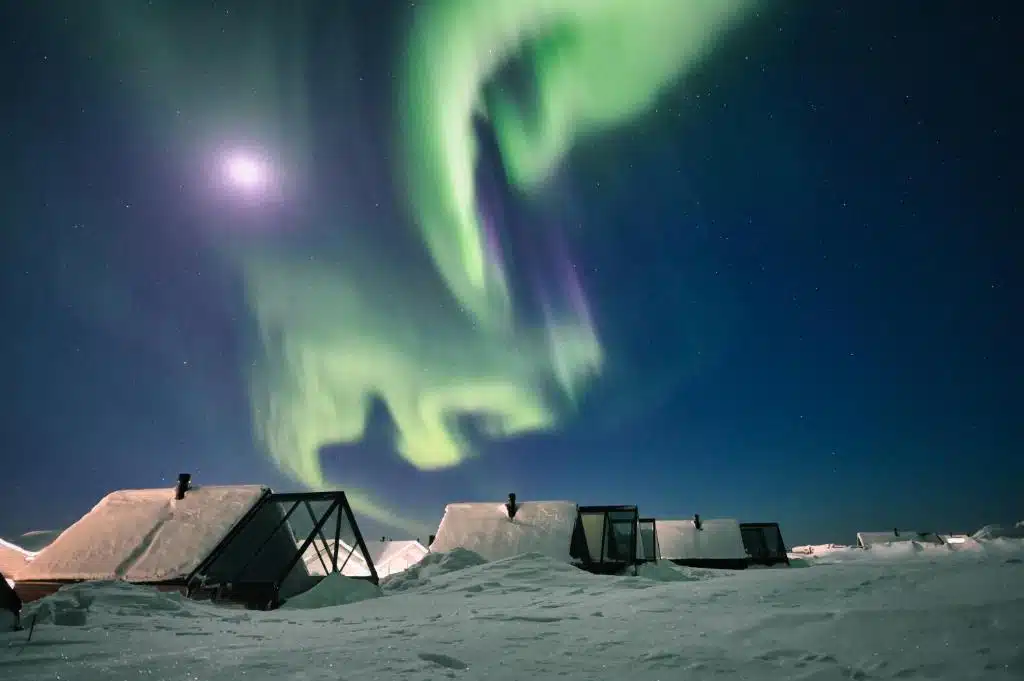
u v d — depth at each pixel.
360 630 8.55
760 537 38.34
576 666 5.92
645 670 5.72
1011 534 40.75
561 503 28.06
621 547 28.02
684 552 36.09
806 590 10.38
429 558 22.20
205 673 5.44
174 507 18.53
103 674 5.32
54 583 16.19
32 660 5.79
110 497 19.31
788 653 6.16
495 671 5.72
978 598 8.06
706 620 8.42
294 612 11.83
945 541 48.78
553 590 14.36
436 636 7.74
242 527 17.84
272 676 5.36
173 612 9.98
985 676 5.01
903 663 5.51
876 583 10.22
